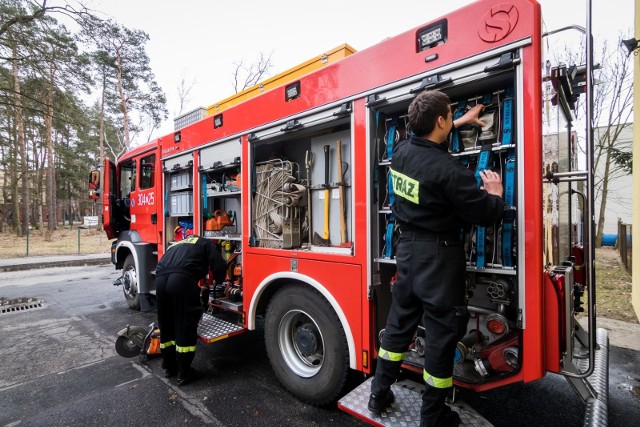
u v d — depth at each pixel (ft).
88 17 35.04
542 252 5.08
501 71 5.35
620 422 7.97
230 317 12.46
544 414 8.30
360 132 7.16
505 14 5.27
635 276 15.31
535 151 5.04
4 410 8.70
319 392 8.17
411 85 6.37
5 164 85.10
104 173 18.56
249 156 10.00
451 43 5.85
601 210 42.29
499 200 5.19
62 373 10.78
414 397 6.82
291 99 8.69
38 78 37.83
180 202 13.78
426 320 5.56
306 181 9.41
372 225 7.05
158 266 10.29
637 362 10.94
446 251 5.46
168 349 10.25
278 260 9.08
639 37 13.28
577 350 7.43
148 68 75.00
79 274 31.45
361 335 7.21
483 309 6.10
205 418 8.18
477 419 5.98
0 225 92.89
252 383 9.97
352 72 7.30
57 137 98.12
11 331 15.07
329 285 7.79
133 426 7.91
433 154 5.43
